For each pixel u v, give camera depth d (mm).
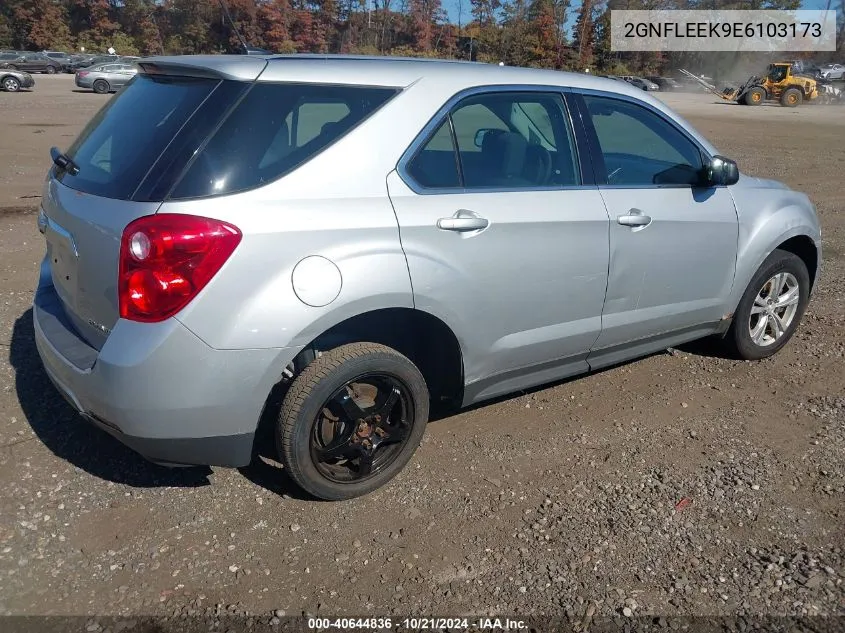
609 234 3631
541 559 2848
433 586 2695
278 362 2762
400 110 3074
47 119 19188
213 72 2848
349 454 3135
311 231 2771
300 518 3053
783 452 3662
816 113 33344
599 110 3816
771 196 4516
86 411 2852
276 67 2902
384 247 2918
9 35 72812
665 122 4039
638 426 3900
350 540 2930
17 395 3926
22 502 3061
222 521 3014
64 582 2639
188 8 69125
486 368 3439
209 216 2621
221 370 2676
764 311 4691
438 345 3383
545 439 3744
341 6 78625
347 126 2961
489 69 3441
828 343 5105
